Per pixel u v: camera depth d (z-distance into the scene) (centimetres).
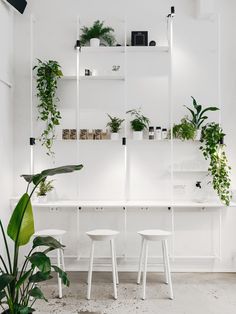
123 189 467
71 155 470
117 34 467
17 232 270
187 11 466
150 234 375
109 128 467
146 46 451
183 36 466
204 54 466
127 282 416
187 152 464
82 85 468
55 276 434
